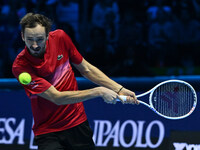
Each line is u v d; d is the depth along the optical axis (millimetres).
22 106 17453
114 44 22047
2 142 17375
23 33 9578
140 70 20406
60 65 10594
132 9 22328
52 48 10336
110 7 22844
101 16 22719
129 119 16688
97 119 16891
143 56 22000
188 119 16297
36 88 10234
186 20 22156
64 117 10945
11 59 22344
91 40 22109
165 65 22031
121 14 23047
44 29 9492
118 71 20516
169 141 16062
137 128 16578
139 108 16641
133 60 20516
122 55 21672
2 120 17516
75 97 10133
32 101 10758
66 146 11266
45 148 10828
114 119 16781
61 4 22750
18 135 17312
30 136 17219
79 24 22531
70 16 22656
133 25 21938
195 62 22094
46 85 10188
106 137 16766
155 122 16484
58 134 11047
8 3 23562
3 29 22906
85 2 22656
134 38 21797
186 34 22203
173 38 22156
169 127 16375
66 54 10719
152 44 22078
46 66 10250
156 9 22484
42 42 9531
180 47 22141
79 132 11227
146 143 16453
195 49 22141
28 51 10008
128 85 18281
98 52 21703
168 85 13961
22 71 10164
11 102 17531
